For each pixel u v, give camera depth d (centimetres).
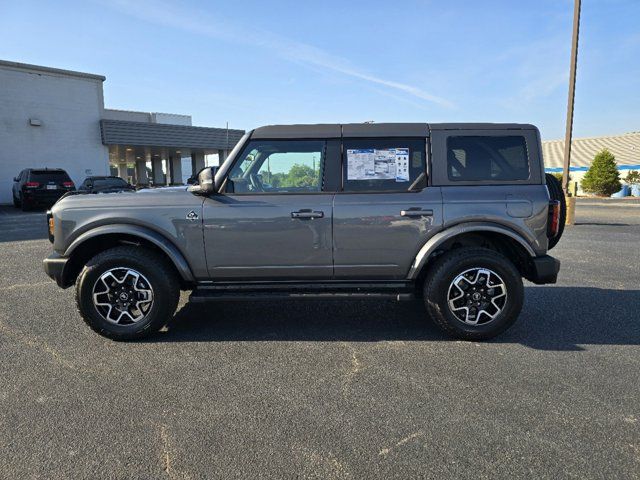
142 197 407
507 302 394
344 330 438
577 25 1339
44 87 2386
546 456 240
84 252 429
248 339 414
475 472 228
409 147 407
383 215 397
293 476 225
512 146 407
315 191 406
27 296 560
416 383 324
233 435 261
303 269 408
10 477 225
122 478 225
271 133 411
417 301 537
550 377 332
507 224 396
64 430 266
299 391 313
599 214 1745
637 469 229
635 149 4409
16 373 342
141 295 405
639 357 368
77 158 2530
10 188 2330
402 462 236
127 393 311
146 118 3756
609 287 596
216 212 399
